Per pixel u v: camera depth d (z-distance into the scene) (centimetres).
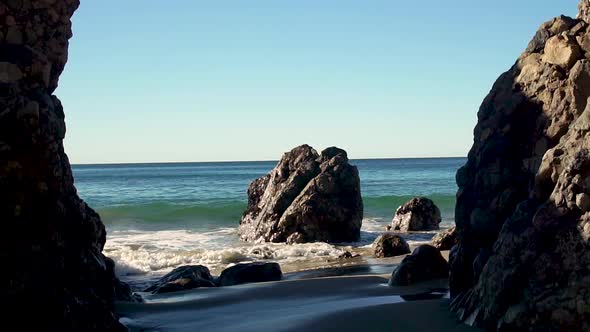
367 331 930
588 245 772
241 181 8312
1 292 732
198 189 6631
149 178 9925
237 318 1140
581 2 1059
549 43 1024
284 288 1490
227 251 2361
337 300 1309
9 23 827
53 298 791
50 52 879
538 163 972
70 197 881
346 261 2164
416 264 1496
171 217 3912
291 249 2488
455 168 12381
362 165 16212
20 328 748
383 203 4578
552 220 833
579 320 754
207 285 1625
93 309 869
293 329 970
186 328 1070
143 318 1166
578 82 949
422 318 987
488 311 882
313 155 3133
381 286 1470
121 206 4244
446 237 2278
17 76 798
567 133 902
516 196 1005
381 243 2295
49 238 805
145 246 2650
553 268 801
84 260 884
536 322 793
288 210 2886
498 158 1048
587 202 795
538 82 1028
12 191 752
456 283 1106
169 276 1675
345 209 2898
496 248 918
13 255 750
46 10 873
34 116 769
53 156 808
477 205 1068
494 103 1109
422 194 5319
